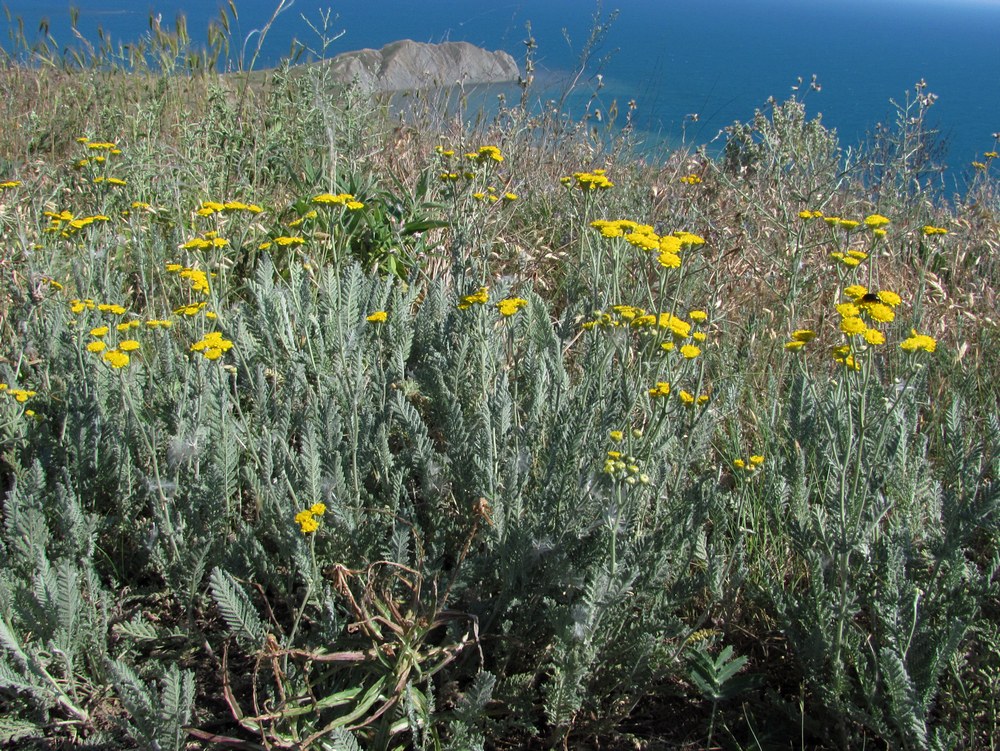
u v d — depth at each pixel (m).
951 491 2.43
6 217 4.27
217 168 5.33
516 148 5.91
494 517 2.35
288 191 5.64
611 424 2.60
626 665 2.23
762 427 3.11
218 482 2.50
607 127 6.31
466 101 6.41
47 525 2.62
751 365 3.72
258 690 2.25
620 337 3.01
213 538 2.42
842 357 2.26
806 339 2.77
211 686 2.31
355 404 2.58
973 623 2.35
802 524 2.51
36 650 2.14
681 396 2.72
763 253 4.65
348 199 3.77
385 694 2.10
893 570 2.20
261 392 2.98
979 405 3.58
